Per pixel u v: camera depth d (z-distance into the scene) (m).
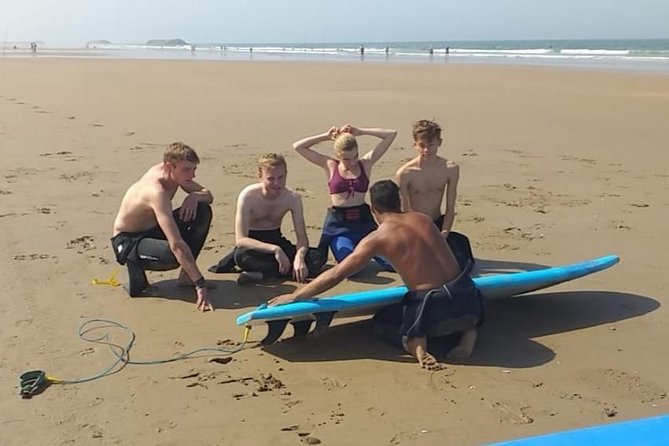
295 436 3.25
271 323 4.09
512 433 3.27
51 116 14.12
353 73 31.39
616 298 4.98
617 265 5.68
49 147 10.55
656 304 4.87
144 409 3.47
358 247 4.15
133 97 18.59
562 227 6.74
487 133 12.61
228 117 14.44
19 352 4.06
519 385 3.74
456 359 4.05
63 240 6.11
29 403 3.51
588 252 6.02
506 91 21.20
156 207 4.86
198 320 4.59
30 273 5.32
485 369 3.92
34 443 3.17
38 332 4.33
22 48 114.00
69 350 4.10
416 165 5.68
